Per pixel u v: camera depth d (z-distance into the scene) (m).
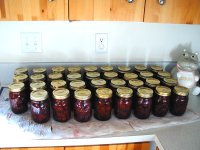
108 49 1.21
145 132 0.90
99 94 0.92
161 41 1.23
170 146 0.82
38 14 0.82
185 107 1.01
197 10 0.89
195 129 0.93
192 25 1.23
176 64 1.26
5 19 0.82
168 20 0.89
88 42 1.18
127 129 0.91
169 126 0.94
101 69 1.15
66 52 1.18
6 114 0.96
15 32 1.11
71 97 0.97
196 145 0.83
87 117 0.93
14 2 0.80
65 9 0.83
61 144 0.84
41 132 0.86
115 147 0.88
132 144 0.89
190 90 1.19
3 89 1.16
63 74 1.10
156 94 0.99
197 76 1.18
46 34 1.13
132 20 0.87
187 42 1.26
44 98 0.89
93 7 0.84
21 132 0.85
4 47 1.13
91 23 1.14
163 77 1.11
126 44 1.21
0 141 0.81
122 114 0.96
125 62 1.24
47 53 1.17
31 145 0.83
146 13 0.87
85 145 0.86
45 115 0.91
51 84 0.98
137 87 1.00
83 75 1.14
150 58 1.26
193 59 1.17
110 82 1.04
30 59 1.17
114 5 0.84
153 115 1.01
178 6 0.87
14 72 1.13
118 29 1.17
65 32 1.14
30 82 1.02
